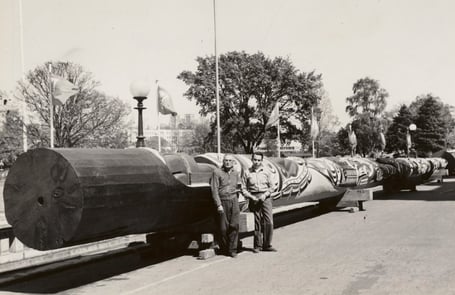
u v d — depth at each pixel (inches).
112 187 310.2
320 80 2541.8
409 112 3545.8
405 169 1091.3
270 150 2886.3
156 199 349.1
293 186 570.3
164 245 434.3
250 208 430.6
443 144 3501.5
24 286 340.8
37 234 302.7
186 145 4584.2
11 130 1334.9
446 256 378.9
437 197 962.1
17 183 305.9
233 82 2326.5
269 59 2375.7
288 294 284.4
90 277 363.3
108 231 321.4
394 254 392.8
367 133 3548.2
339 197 745.0
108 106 1466.5
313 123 1862.7
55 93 768.3
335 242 462.0
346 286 297.7
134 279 345.4
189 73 2421.3
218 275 342.0
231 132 2359.7
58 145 1354.6
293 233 534.0
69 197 294.4
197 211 405.1
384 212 712.4
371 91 3718.0
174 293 298.5
